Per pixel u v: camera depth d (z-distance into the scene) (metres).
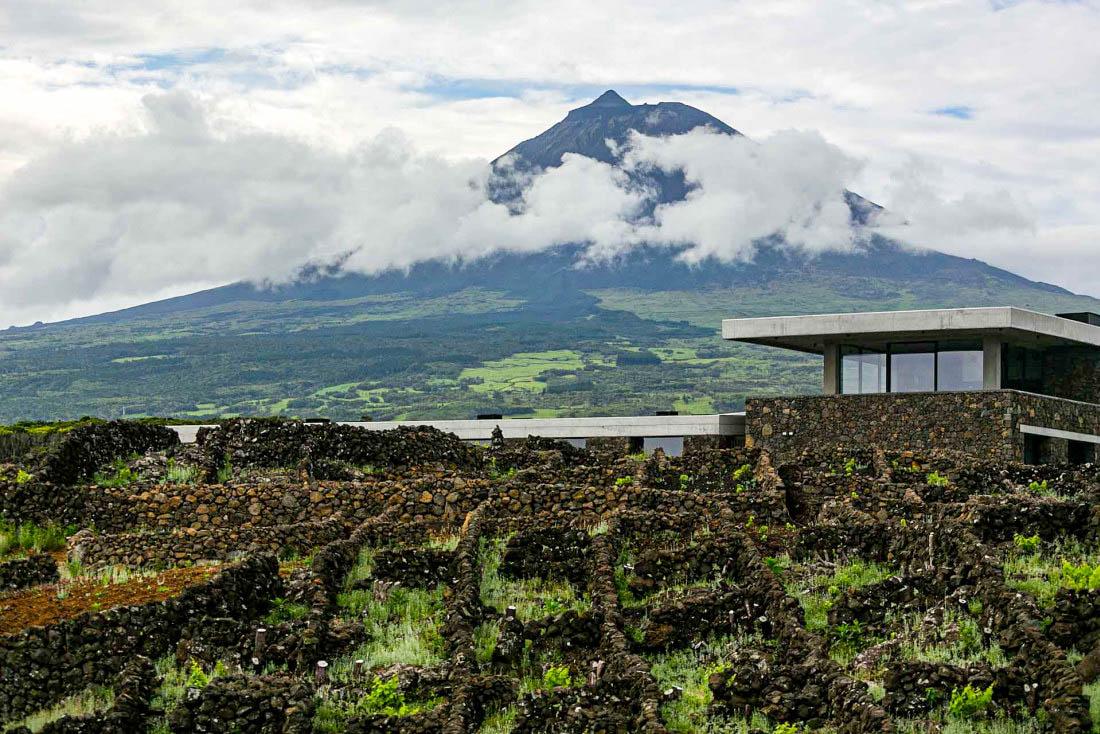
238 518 41.62
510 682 28.25
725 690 26.86
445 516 41.16
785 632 29.69
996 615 27.97
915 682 25.50
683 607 31.34
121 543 38.50
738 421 62.72
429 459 49.53
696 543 35.62
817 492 42.03
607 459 52.19
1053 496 39.81
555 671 29.27
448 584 34.97
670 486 45.09
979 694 24.80
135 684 26.89
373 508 41.53
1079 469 42.19
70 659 28.44
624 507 39.97
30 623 30.06
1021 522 33.84
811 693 26.14
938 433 52.84
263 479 44.72
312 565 35.41
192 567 37.34
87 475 45.12
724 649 30.56
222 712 26.11
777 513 39.25
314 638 30.22
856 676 27.16
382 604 34.28
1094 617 26.50
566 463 51.91
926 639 28.61
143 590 33.19
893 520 35.91
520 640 31.03
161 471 45.50
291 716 26.08
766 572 32.69
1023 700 24.72
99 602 31.97
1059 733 23.00
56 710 27.09
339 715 26.98
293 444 47.72
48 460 43.69
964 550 31.19
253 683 26.89
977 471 42.09
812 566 35.09
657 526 37.50
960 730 24.12
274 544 38.56
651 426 62.59
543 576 35.94
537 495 40.81
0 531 41.06
